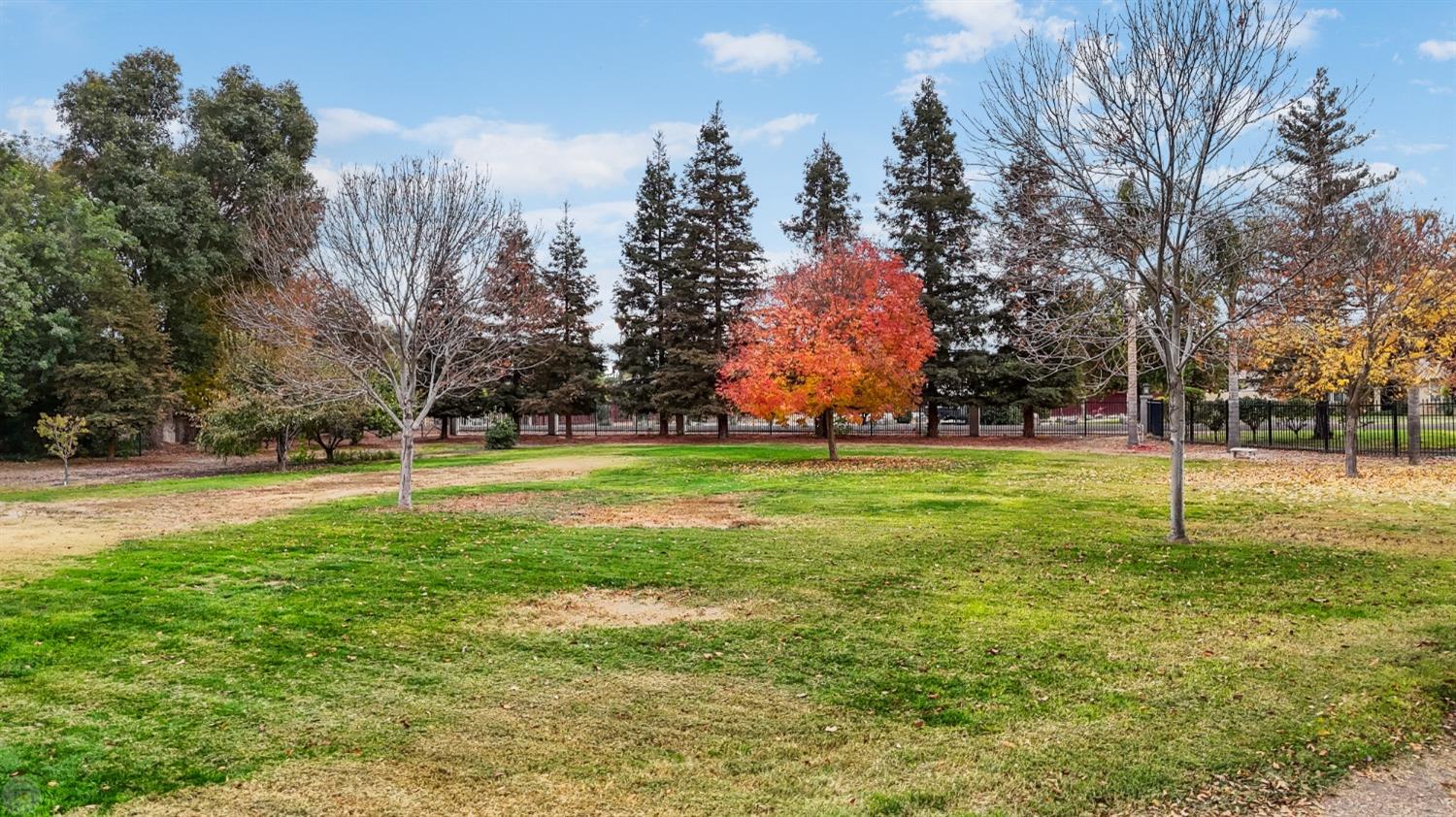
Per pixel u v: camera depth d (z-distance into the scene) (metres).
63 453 23.75
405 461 14.75
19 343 31.78
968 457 24.12
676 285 37.78
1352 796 4.42
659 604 8.03
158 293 35.88
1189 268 11.33
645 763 4.81
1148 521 12.26
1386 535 10.91
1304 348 20.11
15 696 5.62
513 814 4.23
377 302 14.98
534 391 41.28
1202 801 4.37
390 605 7.89
